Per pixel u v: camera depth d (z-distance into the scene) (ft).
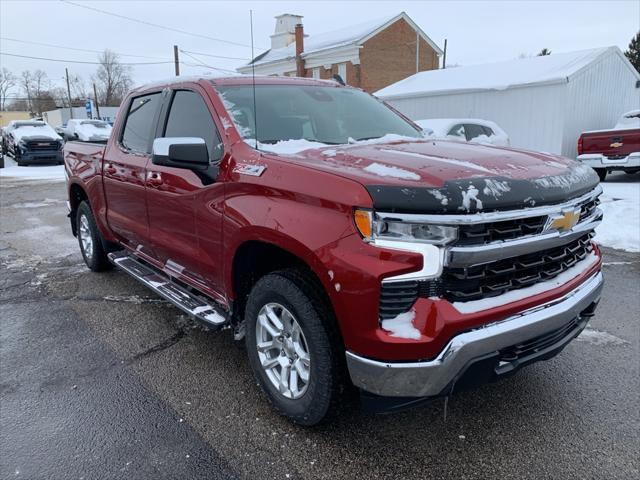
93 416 9.80
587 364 11.62
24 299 16.26
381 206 7.18
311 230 7.91
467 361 7.36
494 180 7.68
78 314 14.96
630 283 17.03
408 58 103.91
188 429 9.36
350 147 9.88
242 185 9.33
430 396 7.48
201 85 11.69
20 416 9.81
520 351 8.16
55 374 11.43
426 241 7.18
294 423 9.38
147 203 12.82
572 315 8.55
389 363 7.34
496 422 9.48
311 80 13.73
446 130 37.29
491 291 7.76
